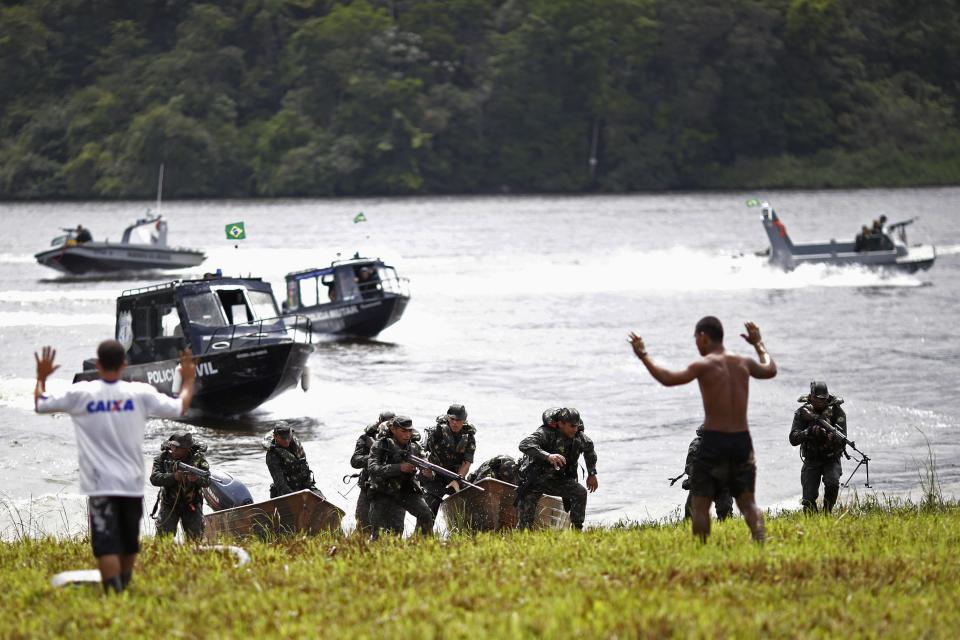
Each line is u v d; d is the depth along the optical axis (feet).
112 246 583.58
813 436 145.48
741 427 101.60
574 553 102.06
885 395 264.31
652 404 256.73
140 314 263.08
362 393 280.10
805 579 89.56
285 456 143.84
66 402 85.71
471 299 487.20
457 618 76.13
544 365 316.81
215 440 232.53
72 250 573.33
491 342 366.63
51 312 440.86
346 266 387.55
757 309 441.27
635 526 140.36
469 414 247.70
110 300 479.41
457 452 140.36
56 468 200.44
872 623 76.18
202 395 253.24
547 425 134.00
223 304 263.29
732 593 84.17
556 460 129.49
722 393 101.40
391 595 84.74
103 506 86.33
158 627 79.36
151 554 108.37
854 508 147.95
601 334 379.14
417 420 244.22
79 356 335.88
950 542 110.01
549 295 497.46
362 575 94.58
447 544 113.29
